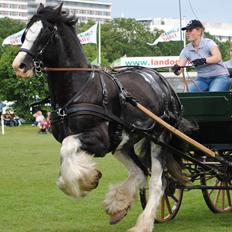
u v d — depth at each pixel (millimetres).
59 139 7875
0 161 19500
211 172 9195
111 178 15078
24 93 48688
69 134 7621
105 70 8297
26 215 10031
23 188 13164
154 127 8438
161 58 43094
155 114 8477
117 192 8516
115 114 7953
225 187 9016
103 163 18969
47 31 7586
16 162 19141
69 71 7730
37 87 48281
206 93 9359
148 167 8789
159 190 8547
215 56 9859
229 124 9648
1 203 11188
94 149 7520
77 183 7168
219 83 10016
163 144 8570
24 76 7500
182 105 9383
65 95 7730
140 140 8648
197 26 10125
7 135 37469
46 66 7742
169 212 9633
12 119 51625
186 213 10352
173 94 8992
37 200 11547
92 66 8094
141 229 8047
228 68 10555
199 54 10156
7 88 48469
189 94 9414
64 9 7879
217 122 9578
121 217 8422
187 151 9438
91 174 7219
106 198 8539
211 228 8938
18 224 9289
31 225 9227
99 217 9883
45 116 43969
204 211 10531
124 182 8656
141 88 8430
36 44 7527
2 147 26094
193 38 10148
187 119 9422
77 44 7863
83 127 7574
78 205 11000
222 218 9844
